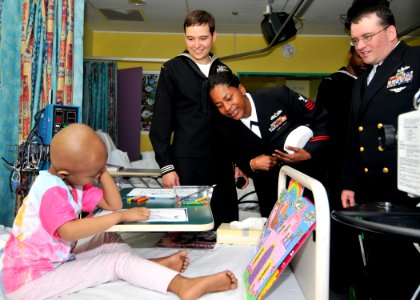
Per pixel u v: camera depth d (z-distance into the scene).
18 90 2.38
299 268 1.18
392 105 1.54
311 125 1.98
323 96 2.37
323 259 0.90
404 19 4.52
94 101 4.73
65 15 2.38
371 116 1.62
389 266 1.51
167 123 2.11
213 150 2.16
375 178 1.61
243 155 2.08
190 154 2.10
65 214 1.12
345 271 2.01
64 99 2.41
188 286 1.09
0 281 1.18
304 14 4.44
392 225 0.66
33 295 1.12
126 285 1.18
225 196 2.21
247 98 1.86
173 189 1.77
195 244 1.58
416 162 0.70
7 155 2.35
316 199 0.91
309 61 5.31
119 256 1.22
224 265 1.35
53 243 1.17
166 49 5.35
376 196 1.61
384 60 1.61
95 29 5.25
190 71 2.07
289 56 5.32
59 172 1.17
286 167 1.46
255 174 2.05
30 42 2.38
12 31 2.34
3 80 2.29
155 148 2.10
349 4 4.10
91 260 1.20
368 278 1.59
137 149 4.96
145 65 5.34
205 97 2.04
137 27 5.12
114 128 4.83
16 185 2.24
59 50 2.38
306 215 0.99
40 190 1.15
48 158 2.13
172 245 1.58
